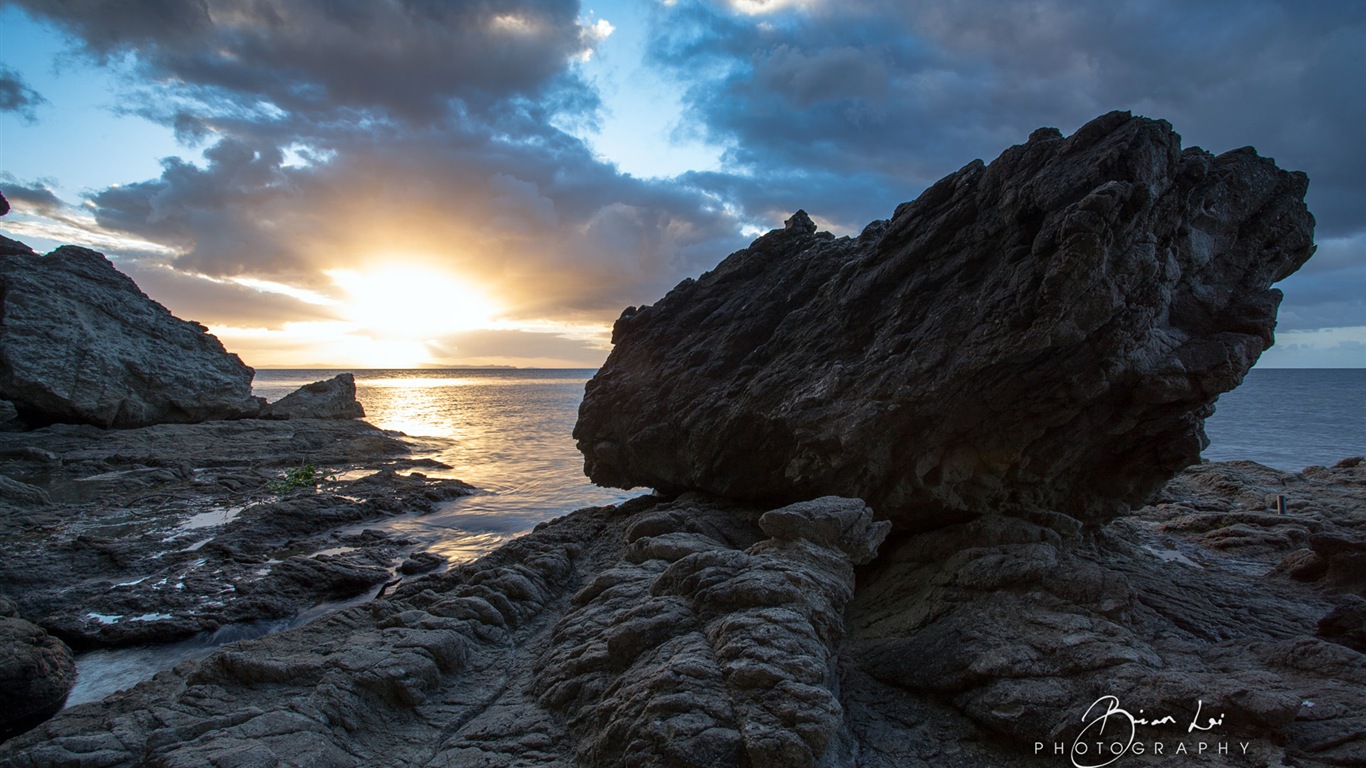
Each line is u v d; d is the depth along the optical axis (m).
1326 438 43.88
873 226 14.38
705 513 13.02
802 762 5.60
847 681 8.46
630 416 16.28
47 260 35.94
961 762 6.88
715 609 7.68
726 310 16.11
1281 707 5.95
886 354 11.10
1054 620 8.30
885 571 11.52
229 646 9.08
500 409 83.94
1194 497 20.98
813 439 11.40
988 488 11.42
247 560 16.72
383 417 69.69
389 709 7.60
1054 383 10.03
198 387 38.44
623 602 8.78
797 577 7.75
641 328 18.14
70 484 24.20
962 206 11.06
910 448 11.05
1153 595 10.42
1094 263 8.62
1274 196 11.17
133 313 37.84
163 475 26.12
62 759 6.47
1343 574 11.43
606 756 6.23
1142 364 10.05
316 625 9.96
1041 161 10.09
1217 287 10.87
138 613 13.34
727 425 13.20
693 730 5.87
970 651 7.93
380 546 18.83
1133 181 8.84
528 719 7.15
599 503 25.62
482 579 11.17
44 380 31.14
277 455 33.38
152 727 7.12
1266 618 9.87
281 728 6.80
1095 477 12.83
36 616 13.20
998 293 9.84
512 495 27.16
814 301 13.74
